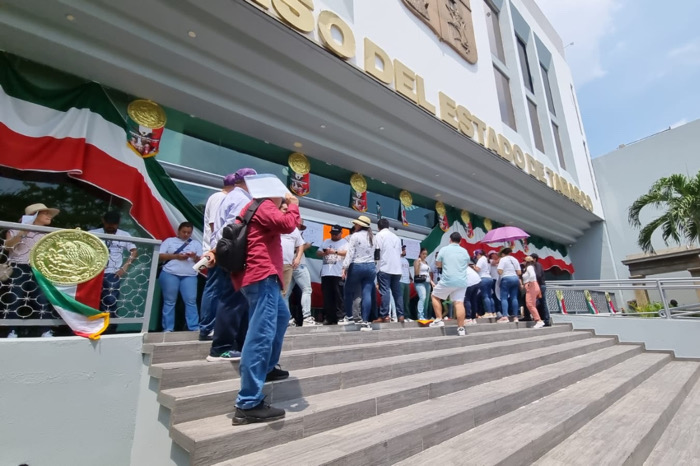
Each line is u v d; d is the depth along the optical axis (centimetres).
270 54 568
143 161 536
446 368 429
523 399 369
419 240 980
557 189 1271
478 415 309
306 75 617
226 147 660
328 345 436
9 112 436
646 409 396
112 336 303
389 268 596
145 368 302
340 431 252
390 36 774
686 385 533
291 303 654
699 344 762
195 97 559
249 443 217
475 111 998
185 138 611
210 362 303
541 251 1508
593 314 950
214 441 204
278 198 268
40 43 441
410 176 907
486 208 1155
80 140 473
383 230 618
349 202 835
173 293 460
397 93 703
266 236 251
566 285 996
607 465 256
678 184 1101
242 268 243
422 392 330
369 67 671
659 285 831
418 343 480
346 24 641
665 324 802
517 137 1201
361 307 541
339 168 826
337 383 319
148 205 523
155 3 451
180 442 214
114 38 471
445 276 586
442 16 963
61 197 468
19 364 260
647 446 319
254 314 237
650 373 596
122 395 294
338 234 640
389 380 361
